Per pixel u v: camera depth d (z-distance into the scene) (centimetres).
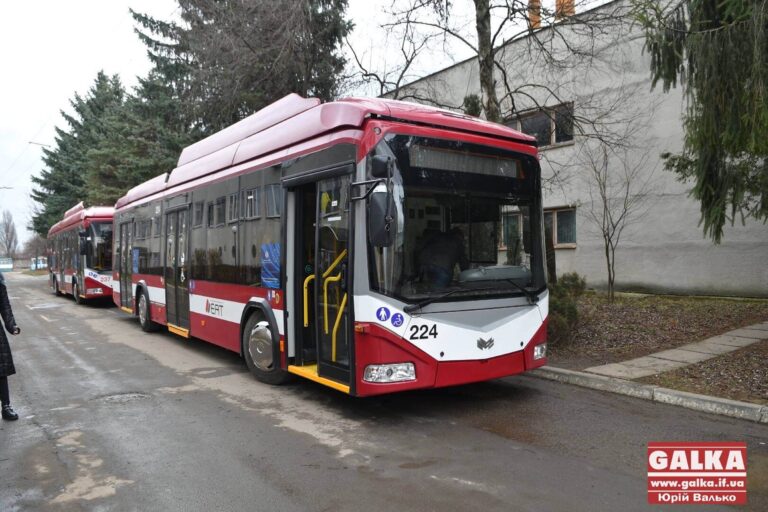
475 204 589
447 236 567
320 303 611
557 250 1644
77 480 436
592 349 860
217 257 866
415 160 554
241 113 1819
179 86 2114
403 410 619
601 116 1228
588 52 1188
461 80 1803
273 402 657
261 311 741
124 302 1442
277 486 421
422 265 548
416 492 407
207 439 528
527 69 1596
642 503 386
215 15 1703
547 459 468
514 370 604
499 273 600
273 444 513
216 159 897
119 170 2402
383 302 527
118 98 3622
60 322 1465
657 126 1381
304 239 675
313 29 1661
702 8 654
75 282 2061
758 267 1228
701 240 1318
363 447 503
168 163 2095
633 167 1430
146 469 456
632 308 1195
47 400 673
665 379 680
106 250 1903
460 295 565
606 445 500
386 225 497
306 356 671
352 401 659
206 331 905
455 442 513
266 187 724
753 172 732
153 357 949
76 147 3812
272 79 1709
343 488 416
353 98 601
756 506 383
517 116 1202
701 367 723
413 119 568
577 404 632
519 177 627
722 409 581
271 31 1566
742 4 590
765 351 784
